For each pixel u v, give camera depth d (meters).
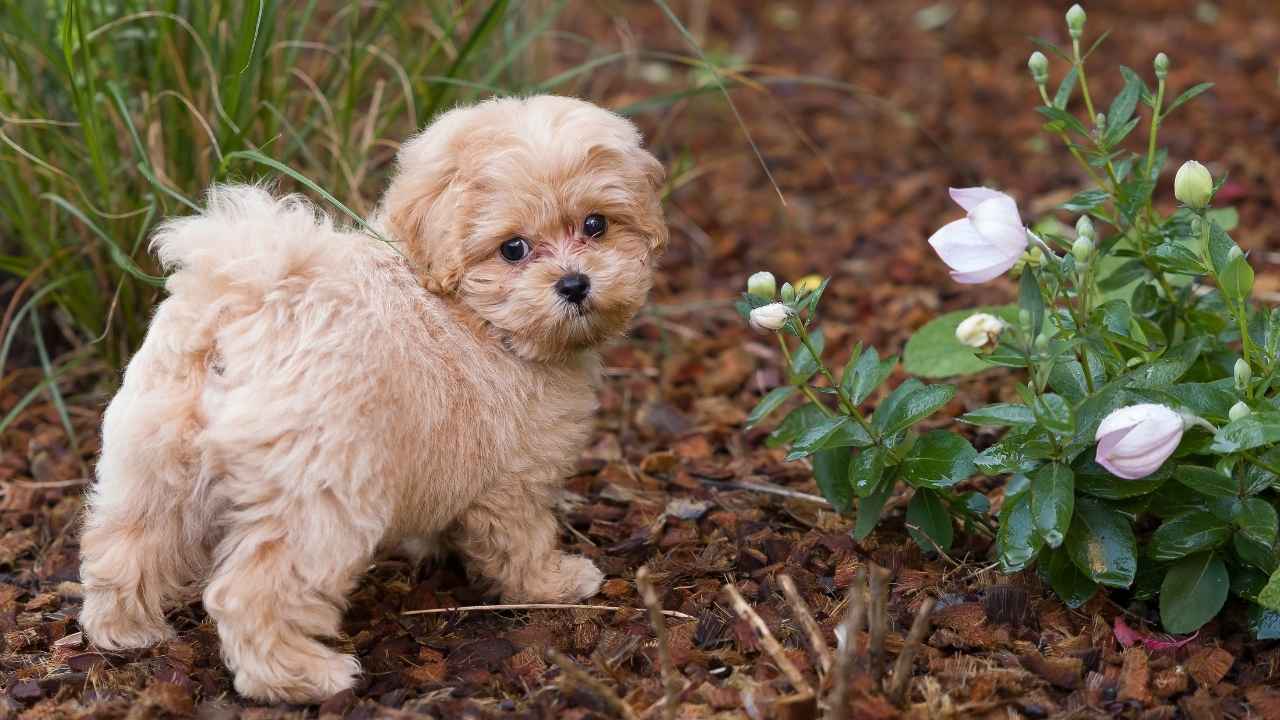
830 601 1.46
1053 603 1.46
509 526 1.44
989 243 1.39
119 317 1.69
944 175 2.21
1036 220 1.98
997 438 1.64
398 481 1.39
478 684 1.41
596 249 1.44
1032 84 2.59
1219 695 1.39
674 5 3.01
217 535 1.41
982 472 1.44
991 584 1.47
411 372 1.39
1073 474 1.41
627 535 1.56
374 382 1.38
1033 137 2.34
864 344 1.81
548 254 1.43
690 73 2.52
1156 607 1.45
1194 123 2.30
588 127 1.43
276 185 1.60
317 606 1.38
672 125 2.39
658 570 1.50
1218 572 1.41
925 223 2.06
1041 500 1.39
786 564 1.50
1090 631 1.44
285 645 1.38
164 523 1.40
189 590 1.47
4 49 1.65
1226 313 1.48
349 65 1.69
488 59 1.82
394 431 1.38
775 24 2.96
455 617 1.47
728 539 1.54
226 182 1.55
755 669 1.41
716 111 2.47
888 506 1.55
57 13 1.65
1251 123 2.29
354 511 1.37
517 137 1.42
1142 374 1.41
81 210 1.66
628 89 2.47
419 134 1.48
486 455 1.42
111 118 1.66
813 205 2.14
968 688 1.39
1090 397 1.40
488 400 1.42
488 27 1.68
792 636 1.43
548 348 1.43
